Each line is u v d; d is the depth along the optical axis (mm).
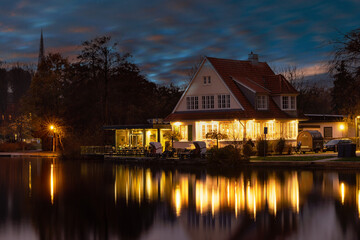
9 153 74688
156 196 25250
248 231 16828
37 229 18016
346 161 38406
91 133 65688
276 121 55125
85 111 80750
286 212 19906
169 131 56281
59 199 24953
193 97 56906
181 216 19766
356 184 27656
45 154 69875
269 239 15719
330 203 21734
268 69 63281
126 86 81875
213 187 28078
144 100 86625
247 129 51906
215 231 16969
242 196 24312
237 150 43156
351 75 37375
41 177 36375
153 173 38000
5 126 122000
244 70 59062
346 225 17391
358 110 57469
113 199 24594
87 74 78812
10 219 19906
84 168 44500
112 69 78375
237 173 36125
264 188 26906
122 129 60875
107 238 16438
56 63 82125
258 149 48625
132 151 57469
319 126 62469
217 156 43281
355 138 56875
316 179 30422
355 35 36500
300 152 50906
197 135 54406
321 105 107375
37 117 80438
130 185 30141
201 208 21375
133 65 80188
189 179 32812
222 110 54188
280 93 56188
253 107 53562
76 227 18234
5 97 145375
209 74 55531
